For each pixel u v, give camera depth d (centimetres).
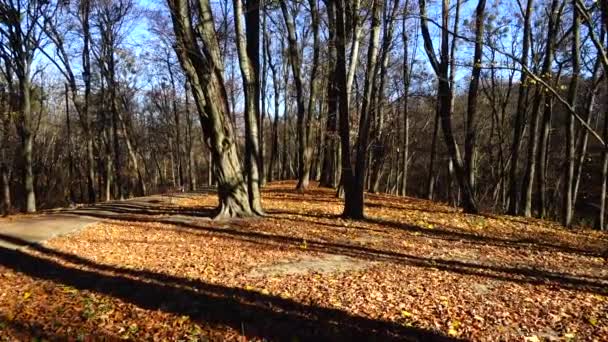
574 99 1659
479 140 3994
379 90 2184
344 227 1259
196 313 643
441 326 572
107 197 3192
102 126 3203
